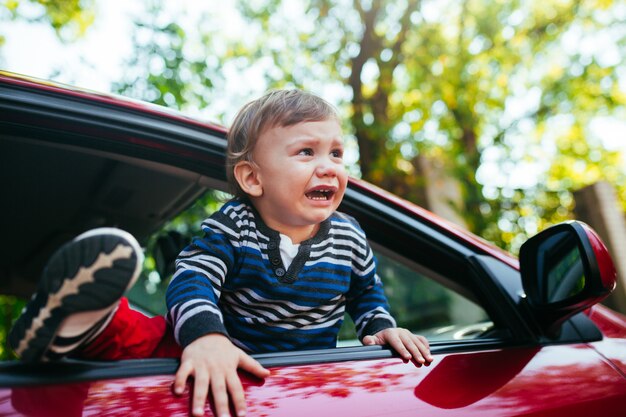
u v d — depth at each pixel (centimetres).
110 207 183
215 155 123
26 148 145
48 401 68
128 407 72
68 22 624
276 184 116
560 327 122
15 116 101
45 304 63
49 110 103
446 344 110
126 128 112
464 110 834
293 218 117
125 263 63
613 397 105
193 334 89
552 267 119
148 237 202
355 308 130
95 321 68
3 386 68
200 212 183
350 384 88
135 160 120
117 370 77
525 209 757
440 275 138
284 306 115
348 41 794
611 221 580
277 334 115
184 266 107
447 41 876
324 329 120
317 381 87
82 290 63
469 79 845
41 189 170
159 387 77
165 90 527
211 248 110
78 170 159
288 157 116
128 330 96
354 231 128
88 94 109
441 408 89
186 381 79
